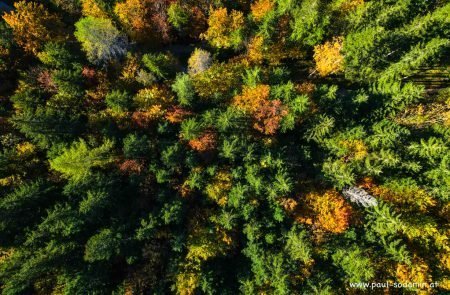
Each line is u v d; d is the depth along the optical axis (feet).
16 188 133.08
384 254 128.47
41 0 174.50
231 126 138.41
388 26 162.50
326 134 146.92
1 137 138.51
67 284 115.55
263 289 123.75
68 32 166.30
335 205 128.88
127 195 138.10
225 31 165.89
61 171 130.21
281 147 144.87
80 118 148.36
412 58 148.97
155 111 141.18
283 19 161.17
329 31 166.91
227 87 152.25
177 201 130.31
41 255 114.42
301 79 176.24
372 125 146.30
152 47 179.52
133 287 119.55
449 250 128.98
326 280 120.37
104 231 121.29
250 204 129.80
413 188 135.23
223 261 135.85
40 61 160.56
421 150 138.00
